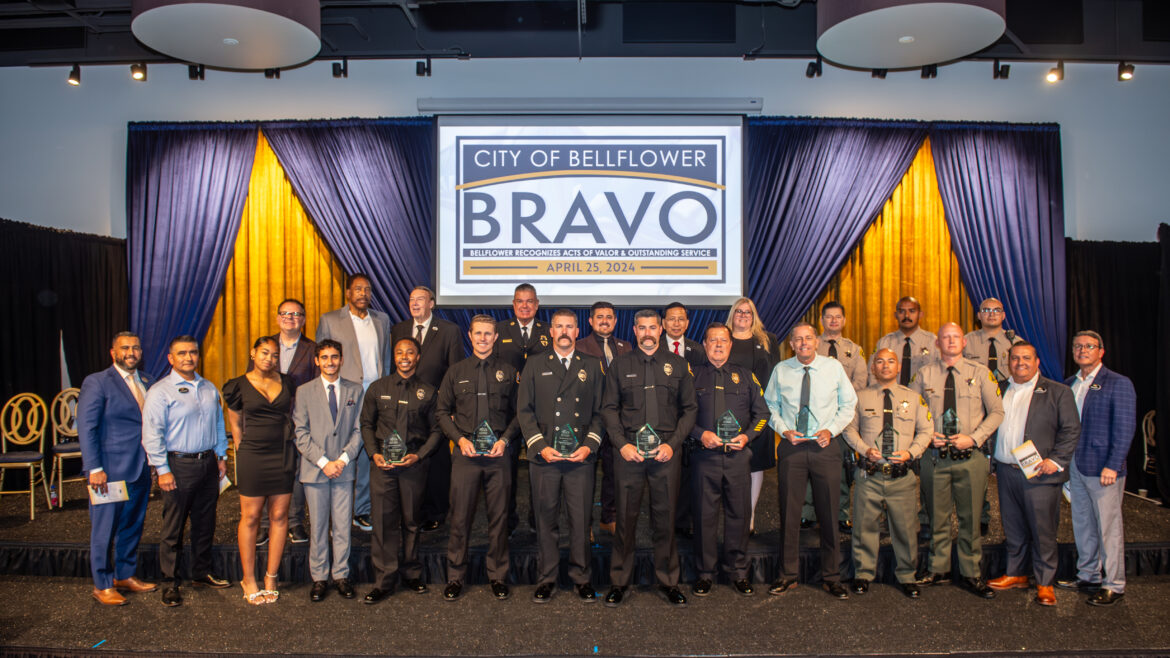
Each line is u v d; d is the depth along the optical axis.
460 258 5.34
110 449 3.32
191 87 5.67
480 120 5.39
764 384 3.80
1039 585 3.33
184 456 3.31
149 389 3.35
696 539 3.40
